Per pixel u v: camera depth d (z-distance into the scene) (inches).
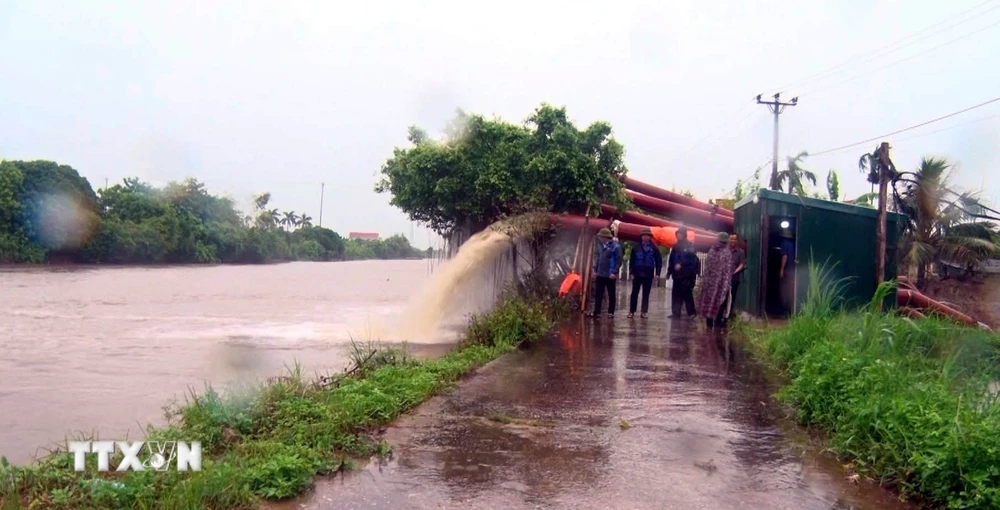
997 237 903.1
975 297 854.5
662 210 871.1
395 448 239.0
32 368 445.1
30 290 1112.2
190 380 407.8
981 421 207.5
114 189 2370.8
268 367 446.0
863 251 563.5
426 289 693.9
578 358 412.2
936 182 845.8
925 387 261.6
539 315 517.0
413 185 737.0
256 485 198.1
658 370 377.7
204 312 807.1
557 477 212.1
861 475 216.4
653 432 260.2
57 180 2022.6
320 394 289.1
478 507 189.2
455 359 393.1
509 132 717.9
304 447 227.3
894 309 493.4
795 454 238.1
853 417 243.6
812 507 192.4
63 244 2032.5
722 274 552.1
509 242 658.8
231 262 2854.3
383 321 692.7
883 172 562.9
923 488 197.0
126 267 2133.4
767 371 377.7
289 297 1059.9
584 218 701.9
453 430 260.4
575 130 714.2
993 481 182.4
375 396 283.6
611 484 206.7
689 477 213.6
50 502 187.6
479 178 694.5
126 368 445.7
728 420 278.5
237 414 258.2
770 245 599.2
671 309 702.5
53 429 303.0
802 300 552.4
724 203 1311.5
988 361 355.9
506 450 237.5
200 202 2711.6
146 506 181.6
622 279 1283.2
